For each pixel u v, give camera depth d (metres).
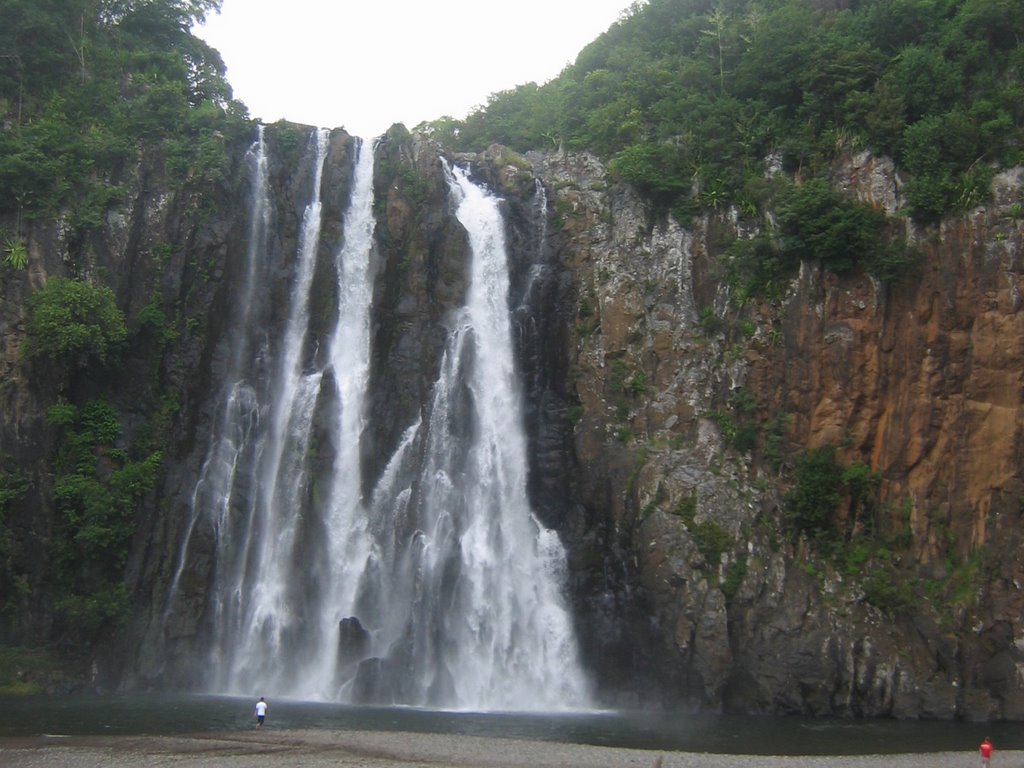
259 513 50.19
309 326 54.97
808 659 42.62
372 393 52.72
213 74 68.12
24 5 57.06
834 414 47.62
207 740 31.47
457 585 47.75
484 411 52.97
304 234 57.44
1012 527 43.78
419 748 30.83
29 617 44.38
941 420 45.97
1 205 49.84
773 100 57.22
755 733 36.53
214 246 53.78
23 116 55.84
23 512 45.09
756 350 49.94
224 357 52.78
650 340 52.44
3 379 46.59
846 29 58.25
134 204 52.75
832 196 48.47
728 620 43.97
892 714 41.59
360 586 47.81
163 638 45.78
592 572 47.75
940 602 43.59
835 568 45.25
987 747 29.27
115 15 66.31
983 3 52.19
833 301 48.59
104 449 47.72
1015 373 44.75
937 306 46.62
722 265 52.28
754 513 46.72
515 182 59.28
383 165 59.19
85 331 46.44
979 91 50.97
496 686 45.97
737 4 73.00
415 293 54.88
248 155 57.75
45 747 30.11
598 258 55.06
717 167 55.06
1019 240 45.75
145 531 47.22
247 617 47.59
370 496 50.00
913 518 45.62
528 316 55.12
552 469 51.50
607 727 37.59
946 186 47.47
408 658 45.41
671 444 49.66
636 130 59.53
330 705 41.94
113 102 58.16
